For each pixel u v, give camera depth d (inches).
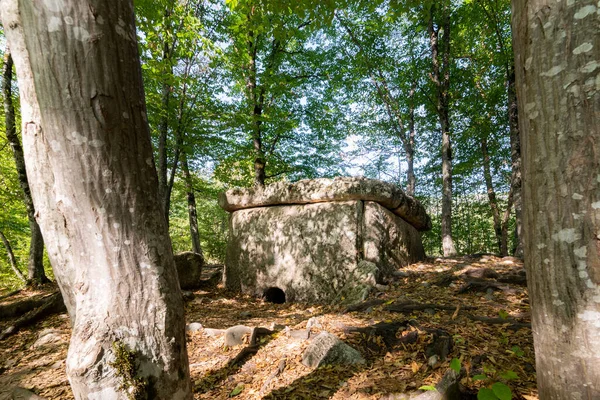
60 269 66.1
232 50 329.7
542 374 49.7
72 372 60.7
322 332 121.7
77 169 59.5
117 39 61.8
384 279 201.9
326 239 219.3
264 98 405.4
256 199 250.5
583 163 42.2
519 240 289.3
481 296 161.5
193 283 252.1
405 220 269.3
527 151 49.9
